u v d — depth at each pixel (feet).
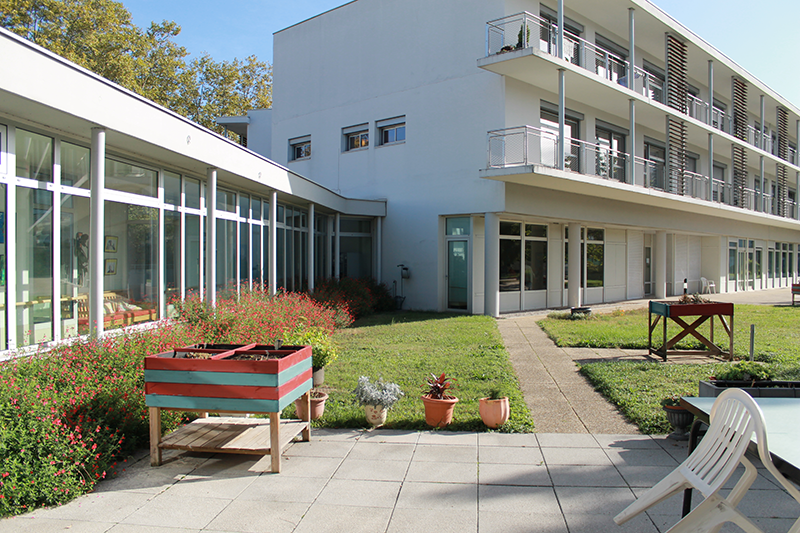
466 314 52.21
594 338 35.63
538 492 12.64
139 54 95.40
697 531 8.45
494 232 50.80
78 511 11.89
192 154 27.45
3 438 11.97
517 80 50.37
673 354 29.96
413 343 33.68
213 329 24.84
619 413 19.19
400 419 18.25
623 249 72.49
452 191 53.21
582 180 48.57
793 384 16.93
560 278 61.72
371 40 60.23
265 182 36.32
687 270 87.86
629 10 55.11
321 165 65.10
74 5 84.23
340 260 58.03
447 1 53.57
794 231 115.44
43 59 18.01
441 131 54.03
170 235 29.58
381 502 12.22
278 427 14.03
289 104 68.85
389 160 58.39
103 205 23.02
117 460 14.88
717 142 78.13
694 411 12.19
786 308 58.49
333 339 35.01
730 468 8.44
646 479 13.32
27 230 20.30
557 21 50.67
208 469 14.28
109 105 21.29
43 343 20.29
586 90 52.85
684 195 65.26
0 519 11.46
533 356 30.42
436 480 13.41
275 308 30.71
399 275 57.57
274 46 70.69
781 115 94.58
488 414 17.34
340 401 20.31
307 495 12.64
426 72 55.31
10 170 19.44
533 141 51.75
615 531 10.77
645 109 59.98
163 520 11.44
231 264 36.94
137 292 26.73
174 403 14.26
